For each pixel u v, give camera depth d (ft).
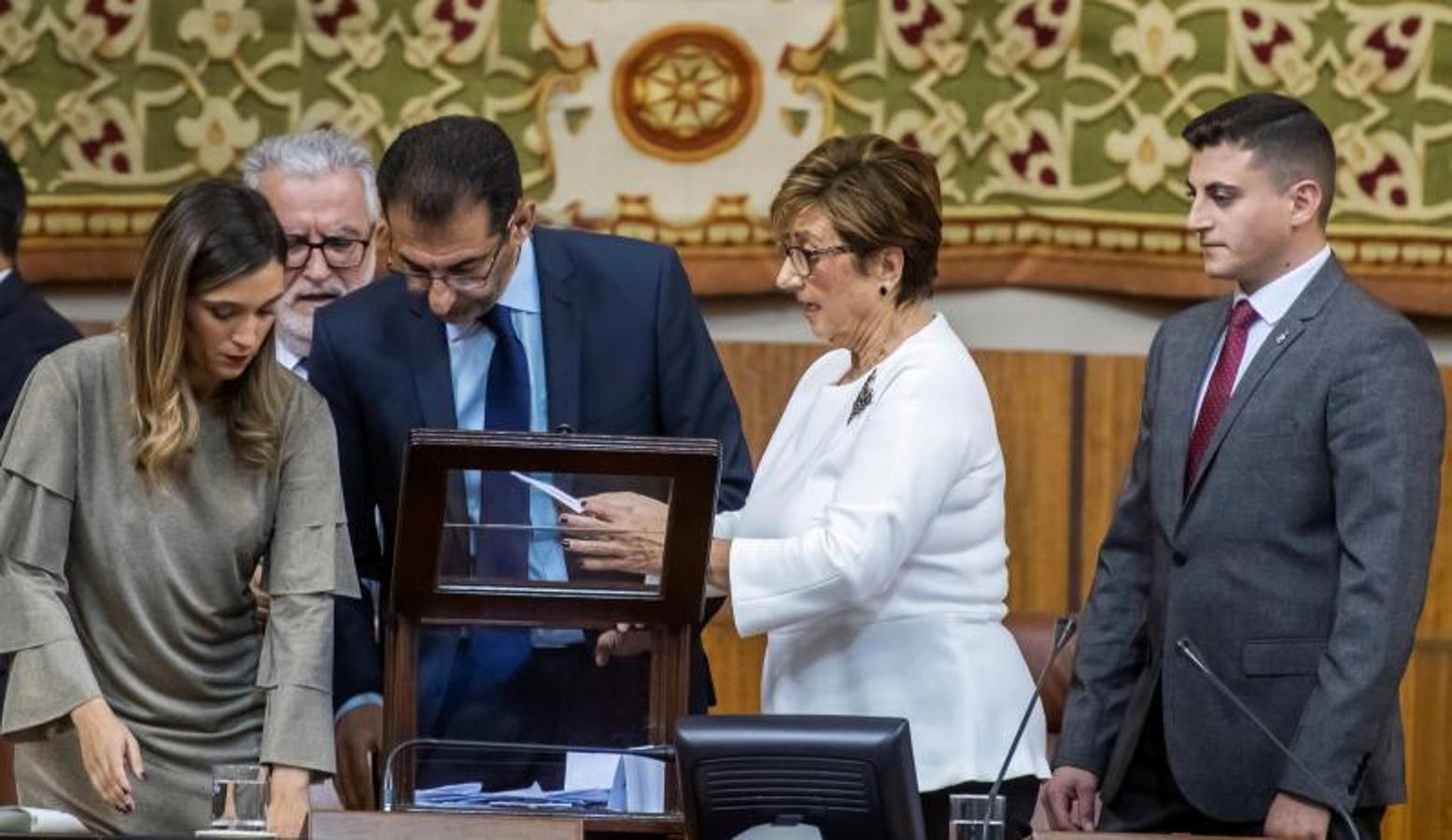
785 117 48.01
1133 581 35.73
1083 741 35.37
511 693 29.96
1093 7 47.73
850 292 32.63
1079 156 47.91
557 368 33.73
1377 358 32.83
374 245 40.34
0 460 30.83
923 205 32.53
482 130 32.22
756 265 48.03
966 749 32.01
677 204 48.11
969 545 32.63
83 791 31.22
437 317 33.60
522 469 29.17
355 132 48.11
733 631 48.11
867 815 26.89
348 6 48.14
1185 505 33.94
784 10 47.98
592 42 48.14
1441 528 47.80
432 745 29.81
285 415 31.65
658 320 34.32
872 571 31.48
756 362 48.19
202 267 30.25
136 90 48.21
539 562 29.63
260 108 48.21
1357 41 47.80
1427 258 47.80
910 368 32.30
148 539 30.99
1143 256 47.83
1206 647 33.58
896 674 32.27
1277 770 33.17
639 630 29.96
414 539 29.27
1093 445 48.19
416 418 33.42
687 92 48.11
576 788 29.86
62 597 31.01
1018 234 47.98
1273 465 33.27
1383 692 32.12
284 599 31.32
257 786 27.50
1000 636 32.94
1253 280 34.22
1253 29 47.75
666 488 29.35
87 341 31.35
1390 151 47.83
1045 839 27.55
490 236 32.04
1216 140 34.09
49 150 48.21
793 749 26.89
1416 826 47.62
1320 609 33.12
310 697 30.89
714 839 27.22
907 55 47.96
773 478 33.47
